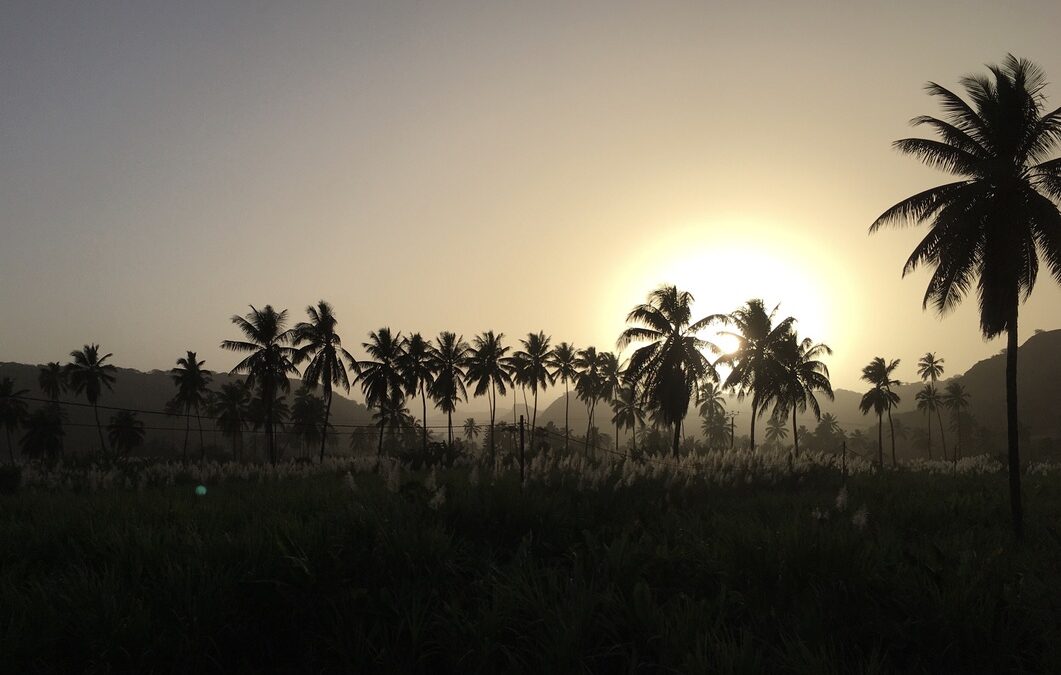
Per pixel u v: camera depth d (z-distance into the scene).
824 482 25.95
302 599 6.61
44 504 14.20
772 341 44.72
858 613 6.43
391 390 60.41
